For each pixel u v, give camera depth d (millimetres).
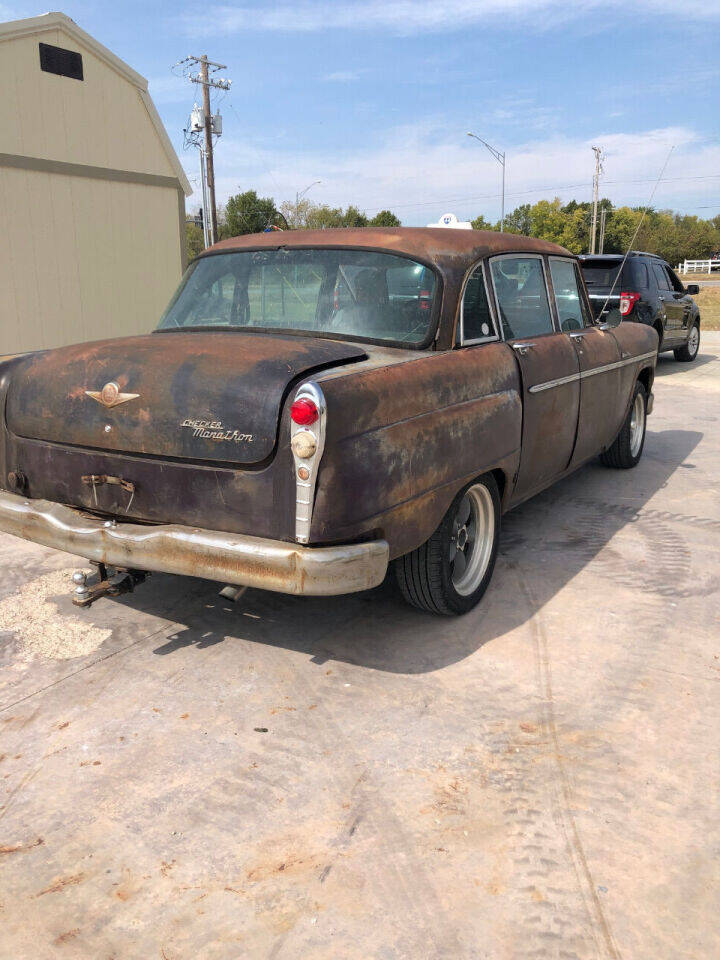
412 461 2977
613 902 2076
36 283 9820
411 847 2266
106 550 3008
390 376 2900
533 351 4031
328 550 2664
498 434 3627
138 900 2076
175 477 2873
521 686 3145
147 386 2887
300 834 2316
